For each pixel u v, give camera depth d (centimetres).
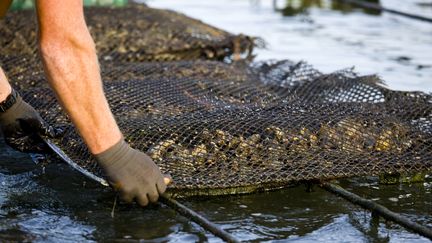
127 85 489
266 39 857
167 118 436
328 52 784
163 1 1172
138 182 338
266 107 460
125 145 340
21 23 664
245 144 403
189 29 716
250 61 642
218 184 374
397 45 834
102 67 582
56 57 318
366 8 1139
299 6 1152
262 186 399
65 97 323
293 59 741
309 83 545
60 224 358
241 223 362
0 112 414
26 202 384
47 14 314
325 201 392
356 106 469
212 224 339
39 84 516
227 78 552
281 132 412
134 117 445
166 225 357
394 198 400
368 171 396
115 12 748
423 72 693
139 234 348
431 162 410
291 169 391
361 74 668
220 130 410
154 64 571
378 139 423
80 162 394
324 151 408
